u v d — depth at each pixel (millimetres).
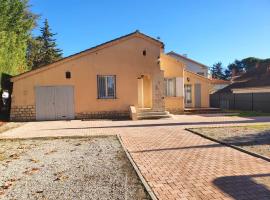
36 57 50094
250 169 8156
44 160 9930
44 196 6625
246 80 41875
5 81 23344
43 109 22906
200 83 31453
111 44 23531
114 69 23641
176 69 27531
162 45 24141
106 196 6535
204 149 10945
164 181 7371
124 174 8117
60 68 23094
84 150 11453
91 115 23375
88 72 23344
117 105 23656
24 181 7719
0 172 8586
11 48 25953
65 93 23125
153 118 22875
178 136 13969
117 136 14359
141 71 23953
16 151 11508
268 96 28109
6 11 30016
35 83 22859
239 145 11328
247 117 22766
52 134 15492
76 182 7539
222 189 6680
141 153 10562
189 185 7016
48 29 57406
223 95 36219
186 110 27750
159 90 23984
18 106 22672
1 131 17047
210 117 23328
